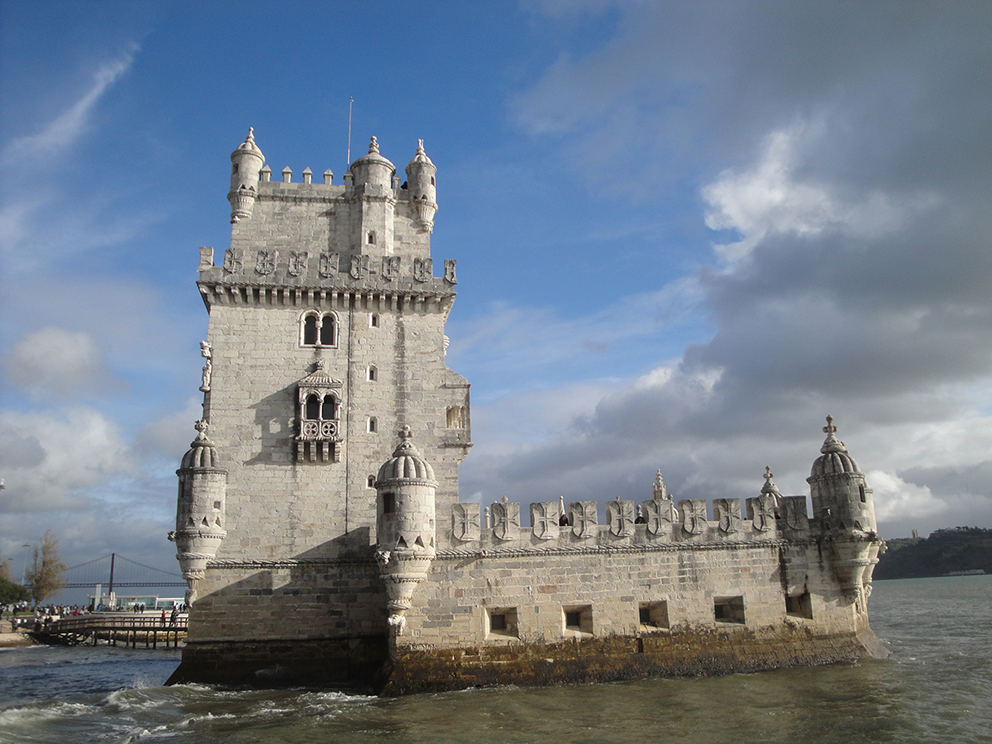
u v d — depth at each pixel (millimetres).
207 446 43812
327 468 46156
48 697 43500
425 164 53750
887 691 35812
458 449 47688
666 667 40156
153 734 30828
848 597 43844
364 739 29156
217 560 43906
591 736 29031
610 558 41375
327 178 52938
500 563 40156
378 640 44125
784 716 31578
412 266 49906
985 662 43688
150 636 86750
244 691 40469
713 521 43094
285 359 47500
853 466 44375
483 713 32969
